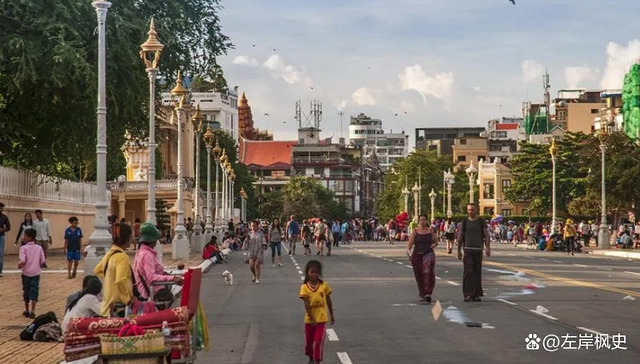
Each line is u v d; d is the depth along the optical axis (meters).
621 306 23.09
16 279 32.34
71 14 43.75
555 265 44.66
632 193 81.44
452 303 24.23
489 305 23.48
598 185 82.69
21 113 47.59
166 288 14.52
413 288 29.78
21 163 53.53
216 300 26.52
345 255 59.31
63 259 46.25
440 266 42.81
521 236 88.50
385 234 114.69
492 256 56.50
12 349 16.20
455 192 159.12
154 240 14.51
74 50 42.06
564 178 110.12
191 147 112.31
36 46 42.75
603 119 151.12
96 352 11.20
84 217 65.44
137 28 45.91
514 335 17.75
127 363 10.83
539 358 15.02
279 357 15.61
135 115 49.22
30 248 20.98
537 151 112.94
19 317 21.08
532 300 24.78
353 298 26.12
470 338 17.45
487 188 151.12
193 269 12.70
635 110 135.00
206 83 55.59
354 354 15.66
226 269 43.12
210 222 71.25
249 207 160.88
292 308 23.94
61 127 46.91
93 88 42.38
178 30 49.88
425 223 25.00
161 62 50.31
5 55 42.56
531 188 112.38
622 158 81.56
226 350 16.42
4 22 43.69
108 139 49.31
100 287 14.88
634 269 41.38
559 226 82.50
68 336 11.22
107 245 25.70
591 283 31.27
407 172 157.75
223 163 89.75
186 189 96.19
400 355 15.52
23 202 51.69
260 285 32.56
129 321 11.38
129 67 45.69
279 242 46.38
